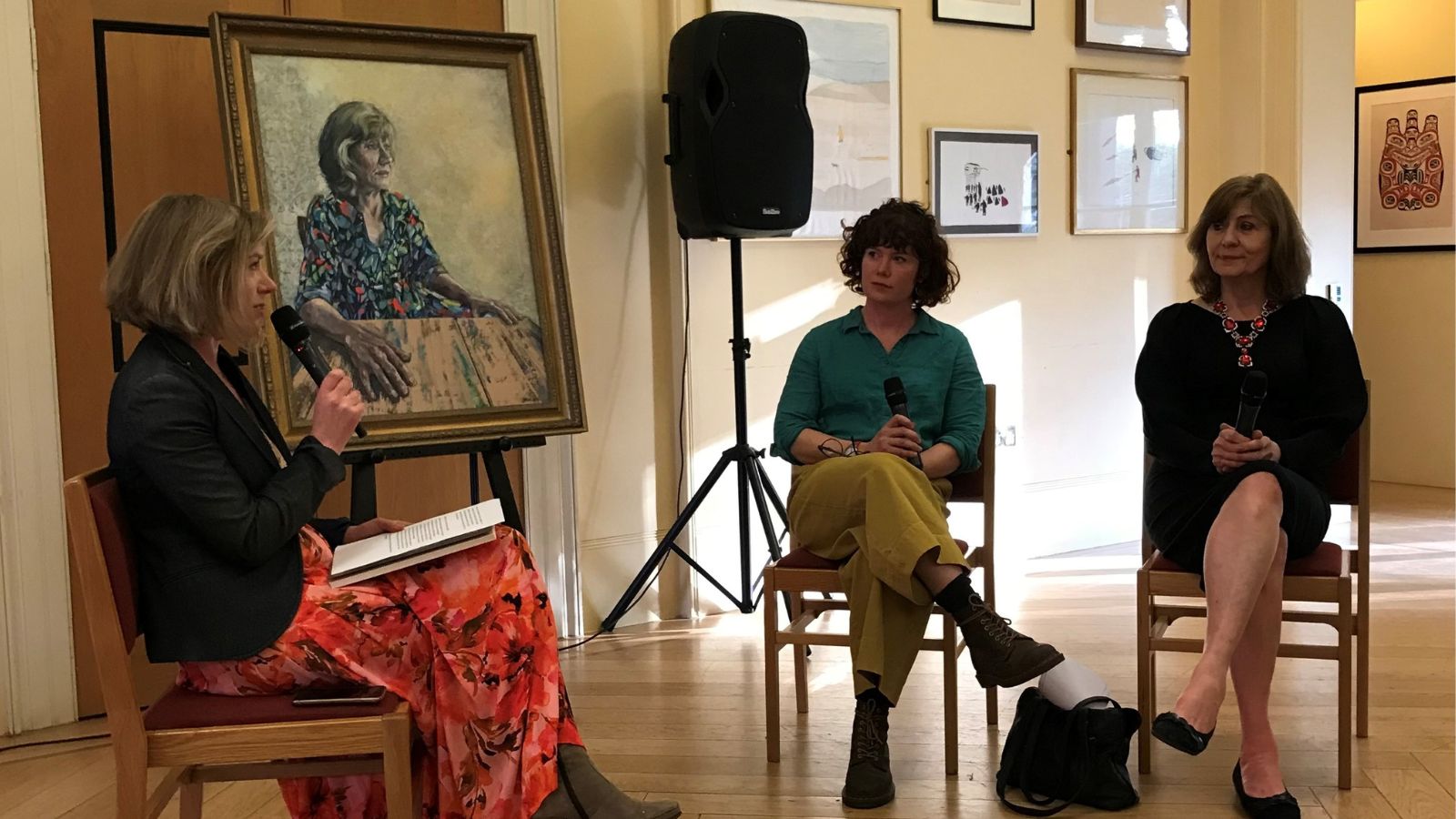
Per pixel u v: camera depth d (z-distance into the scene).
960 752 2.78
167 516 1.86
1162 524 2.64
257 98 2.78
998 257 4.60
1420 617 3.81
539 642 2.06
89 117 3.03
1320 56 4.87
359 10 3.34
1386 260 6.20
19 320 2.96
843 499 2.57
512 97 3.09
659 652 3.66
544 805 2.00
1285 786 2.49
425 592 2.00
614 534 3.94
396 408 2.86
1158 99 4.91
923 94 4.39
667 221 3.96
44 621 3.05
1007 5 4.53
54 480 3.03
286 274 2.77
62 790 2.68
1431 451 6.12
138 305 1.86
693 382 4.02
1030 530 4.78
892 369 2.84
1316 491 2.54
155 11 3.08
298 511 1.90
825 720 3.02
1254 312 2.73
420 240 2.95
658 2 3.91
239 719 1.81
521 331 3.05
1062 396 4.81
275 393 2.73
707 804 2.51
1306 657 2.50
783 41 3.62
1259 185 2.68
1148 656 2.60
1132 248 4.94
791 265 4.19
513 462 3.71
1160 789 2.54
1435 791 2.48
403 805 1.83
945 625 2.59
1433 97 5.92
